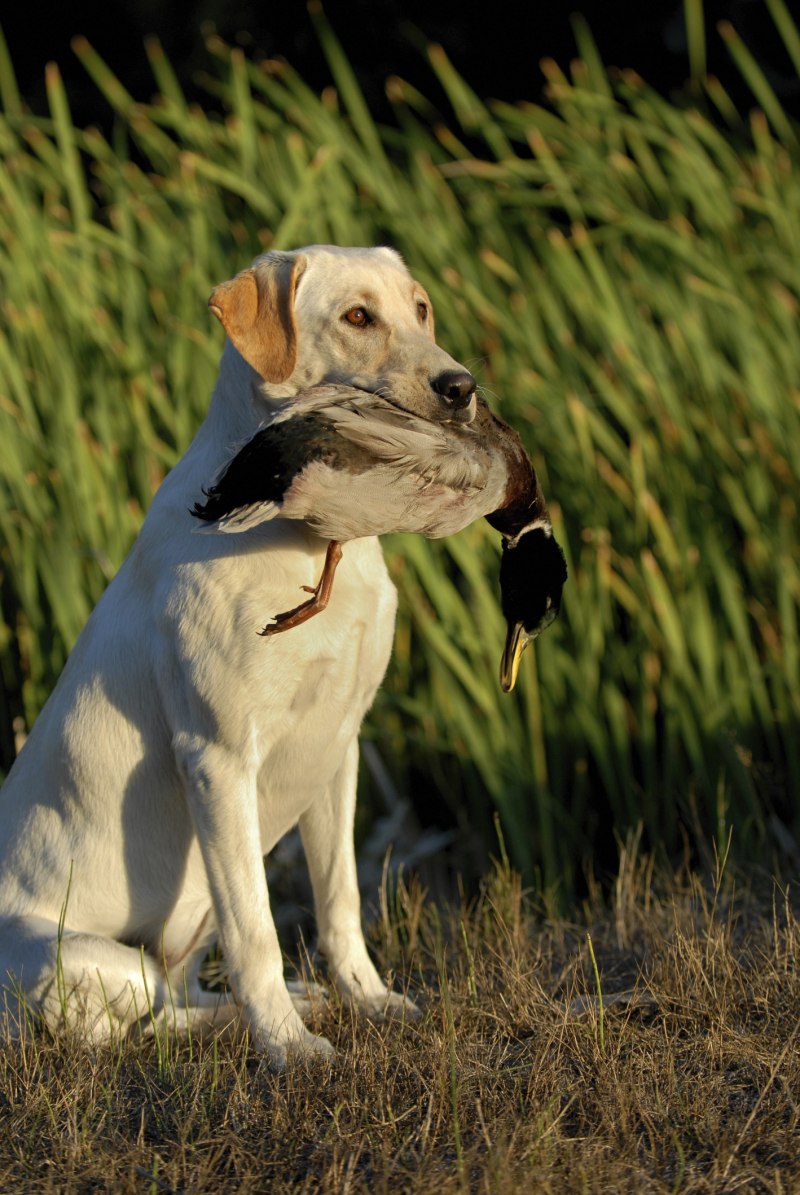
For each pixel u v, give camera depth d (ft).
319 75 80.53
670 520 44.42
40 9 85.10
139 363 46.37
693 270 47.34
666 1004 27.61
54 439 44.93
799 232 49.03
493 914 36.86
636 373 45.01
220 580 27.84
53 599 42.52
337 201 50.11
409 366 28.37
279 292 28.73
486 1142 21.97
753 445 44.65
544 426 45.62
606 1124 22.43
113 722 29.55
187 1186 21.58
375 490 24.20
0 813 31.63
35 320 46.73
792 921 30.89
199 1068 25.76
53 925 29.84
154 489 44.47
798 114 73.36
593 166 51.29
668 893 37.35
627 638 45.98
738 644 43.52
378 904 41.42
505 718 43.24
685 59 74.69
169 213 52.54
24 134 56.08
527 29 77.51
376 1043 26.61
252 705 27.71
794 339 46.60
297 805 30.14
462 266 49.01
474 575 42.98
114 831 29.84
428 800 46.85
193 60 82.07
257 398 29.22
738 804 42.19
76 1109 23.89
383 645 29.68
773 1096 23.41
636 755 44.88
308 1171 21.81
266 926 27.58
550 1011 27.58
